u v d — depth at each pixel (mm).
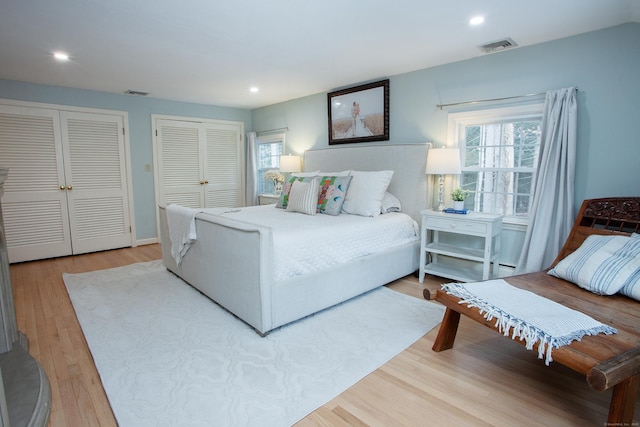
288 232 2605
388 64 3479
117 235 4898
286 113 5371
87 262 4223
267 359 2064
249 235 2295
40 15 2285
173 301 2965
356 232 2951
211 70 3637
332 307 2824
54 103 4277
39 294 3150
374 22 2461
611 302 1943
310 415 1604
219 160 5809
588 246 2277
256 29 2564
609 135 2625
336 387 1806
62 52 3031
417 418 1585
